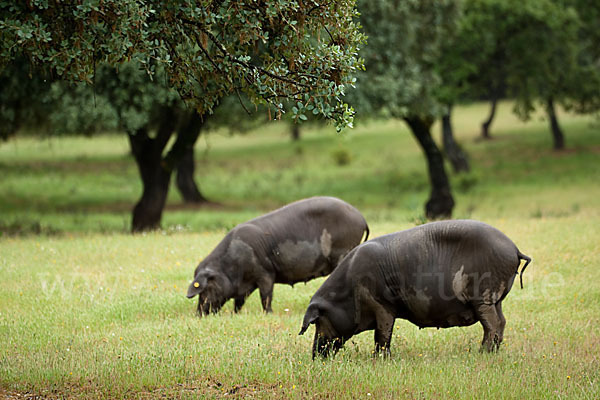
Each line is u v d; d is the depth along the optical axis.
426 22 94.50
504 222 72.81
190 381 28.12
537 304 42.34
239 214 119.06
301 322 39.25
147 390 27.22
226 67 31.69
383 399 25.47
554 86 141.12
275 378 27.84
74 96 72.06
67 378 28.19
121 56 29.81
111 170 176.25
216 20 33.31
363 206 134.62
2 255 57.31
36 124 90.44
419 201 139.38
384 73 87.75
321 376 27.83
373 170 178.75
